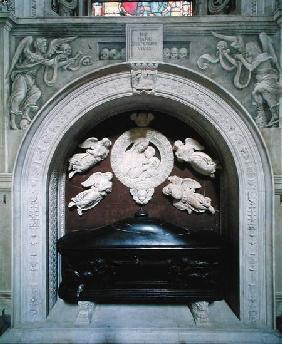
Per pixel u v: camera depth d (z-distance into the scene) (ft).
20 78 12.73
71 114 12.84
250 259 12.63
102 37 12.87
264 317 12.58
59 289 12.99
